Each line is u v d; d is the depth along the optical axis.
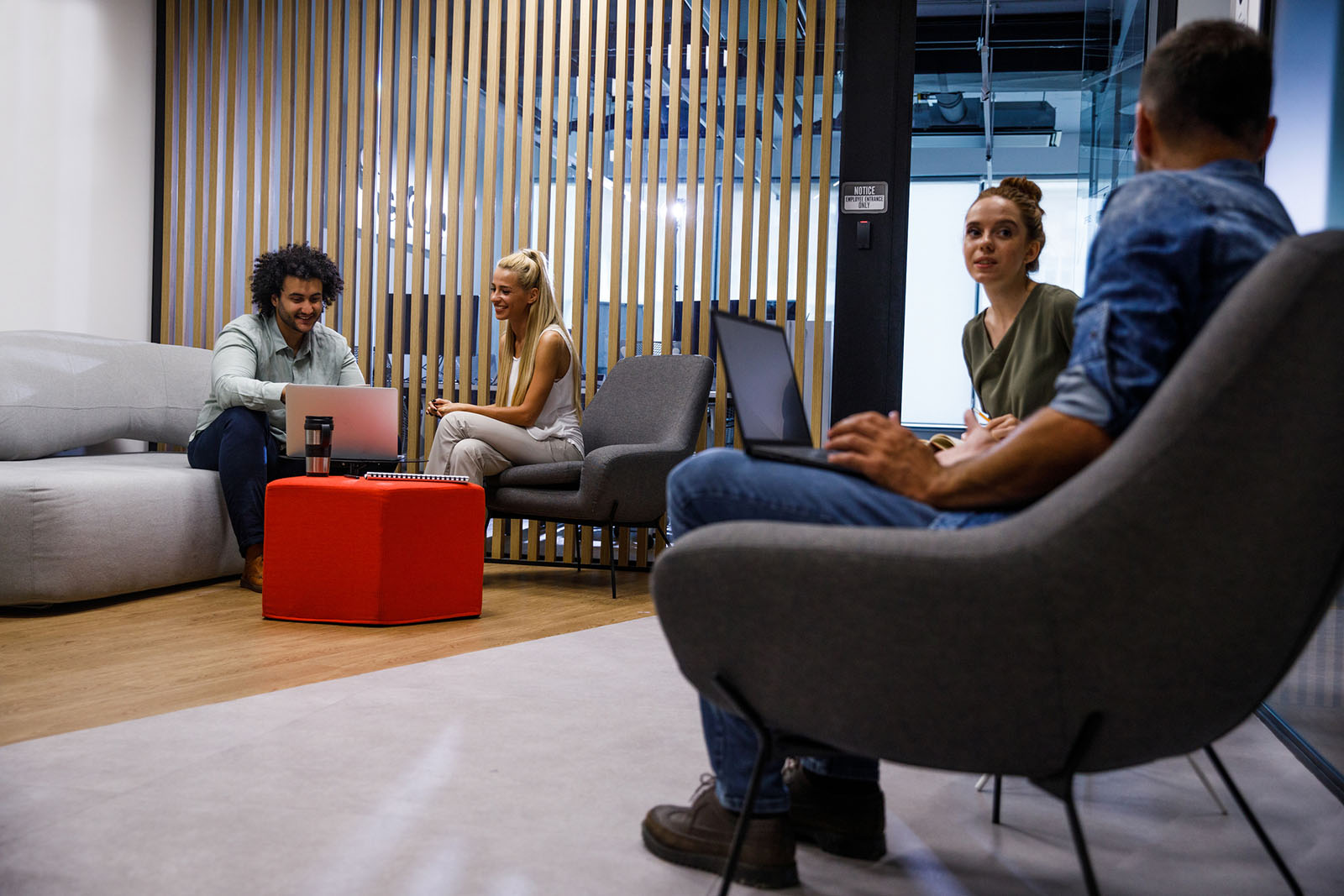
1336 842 1.62
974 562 0.97
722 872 1.42
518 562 5.05
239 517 3.80
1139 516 0.93
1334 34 2.12
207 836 1.51
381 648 2.88
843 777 1.54
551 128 5.02
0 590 3.24
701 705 1.45
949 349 11.48
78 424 4.18
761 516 1.26
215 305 5.37
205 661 2.67
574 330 5.02
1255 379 0.90
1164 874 1.48
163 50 5.27
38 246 4.71
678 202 4.95
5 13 4.53
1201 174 1.08
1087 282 1.08
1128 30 3.74
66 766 1.81
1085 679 0.98
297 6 5.17
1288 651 1.00
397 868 1.42
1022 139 10.88
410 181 5.48
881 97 4.57
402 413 5.19
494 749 1.97
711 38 4.81
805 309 4.75
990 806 1.78
